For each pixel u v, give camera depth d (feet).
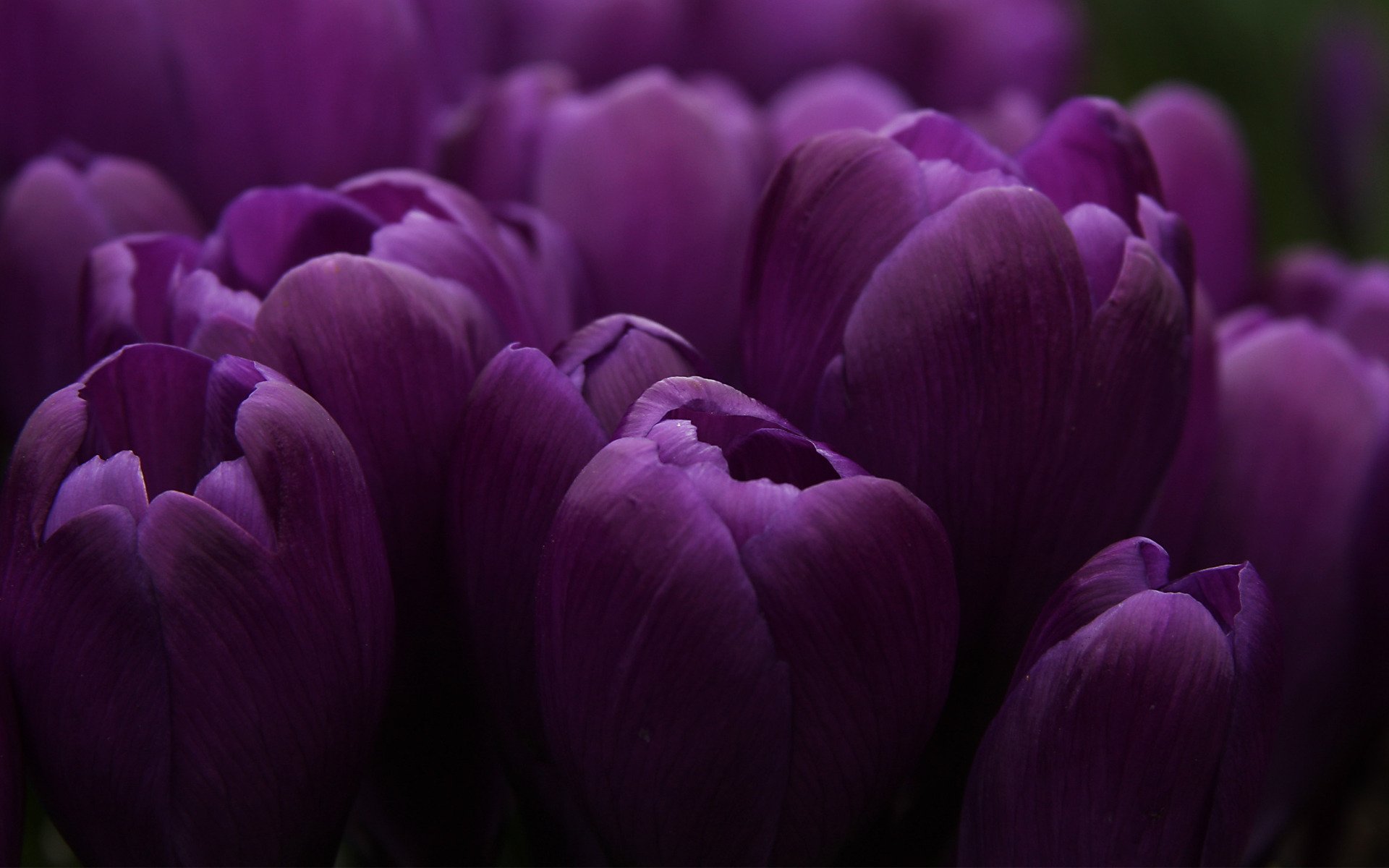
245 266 0.79
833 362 0.76
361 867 0.86
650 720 0.72
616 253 0.86
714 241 0.86
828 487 0.72
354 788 0.77
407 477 0.77
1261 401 0.83
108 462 0.73
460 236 0.78
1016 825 0.75
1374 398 0.83
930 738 0.78
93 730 0.73
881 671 0.73
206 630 0.73
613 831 0.75
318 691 0.74
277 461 0.73
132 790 0.74
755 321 0.77
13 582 0.74
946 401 0.75
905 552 0.72
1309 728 0.84
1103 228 0.76
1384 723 0.85
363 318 0.76
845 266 0.75
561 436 0.74
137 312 0.79
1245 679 0.74
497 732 0.78
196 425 0.76
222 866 0.75
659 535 0.71
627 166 0.86
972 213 0.74
